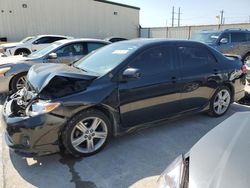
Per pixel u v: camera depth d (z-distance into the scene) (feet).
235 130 6.48
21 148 9.93
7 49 42.50
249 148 5.62
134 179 9.57
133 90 11.60
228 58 16.16
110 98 10.98
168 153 11.46
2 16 69.97
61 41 24.03
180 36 81.46
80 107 10.31
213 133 6.61
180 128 14.11
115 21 91.25
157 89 12.37
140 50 12.17
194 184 4.97
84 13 83.05
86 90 10.57
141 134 13.32
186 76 13.47
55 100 9.98
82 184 9.30
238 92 16.55
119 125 11.60
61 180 9.53
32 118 9.68
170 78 12.82
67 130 10.28
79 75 10.81
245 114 7.54
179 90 13.28
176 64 13.28
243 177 4.80
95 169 10.21
